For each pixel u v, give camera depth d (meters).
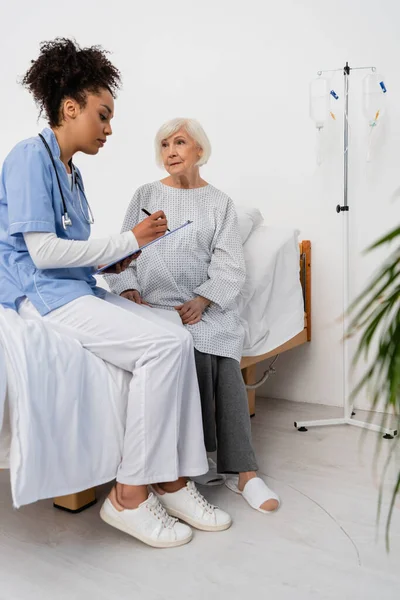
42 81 1.41
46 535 1.39
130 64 2.81
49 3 3.04
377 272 0.56
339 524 1.43
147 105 2.79
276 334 2.06
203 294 1.70
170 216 1.76
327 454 1.89
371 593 1.15
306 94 2.37
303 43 2.36
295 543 1.34
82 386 1.30
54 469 1.22
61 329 1.39
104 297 1.56
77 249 1.35
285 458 1.86
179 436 1.42
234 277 1.74
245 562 1.27
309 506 1.53
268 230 2.19
